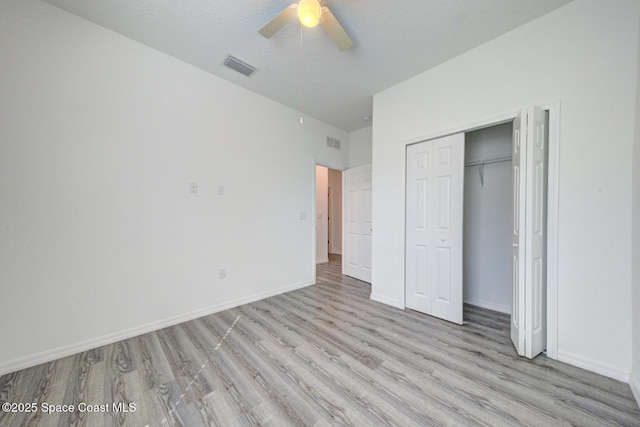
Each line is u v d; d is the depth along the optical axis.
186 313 2.55
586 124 1.73
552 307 1.85
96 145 2.05
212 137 2.74
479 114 2.25
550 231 1.85
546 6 1.81
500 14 1.89
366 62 2.50
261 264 3.21
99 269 2.07
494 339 2.16
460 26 2.01
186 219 2.56
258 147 3.17
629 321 1.58
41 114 1.83
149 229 2.33
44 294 1.84
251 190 3.10
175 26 2.04
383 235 3.06
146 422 1.31
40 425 1.29
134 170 2.24
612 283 1.64
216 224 2.78
